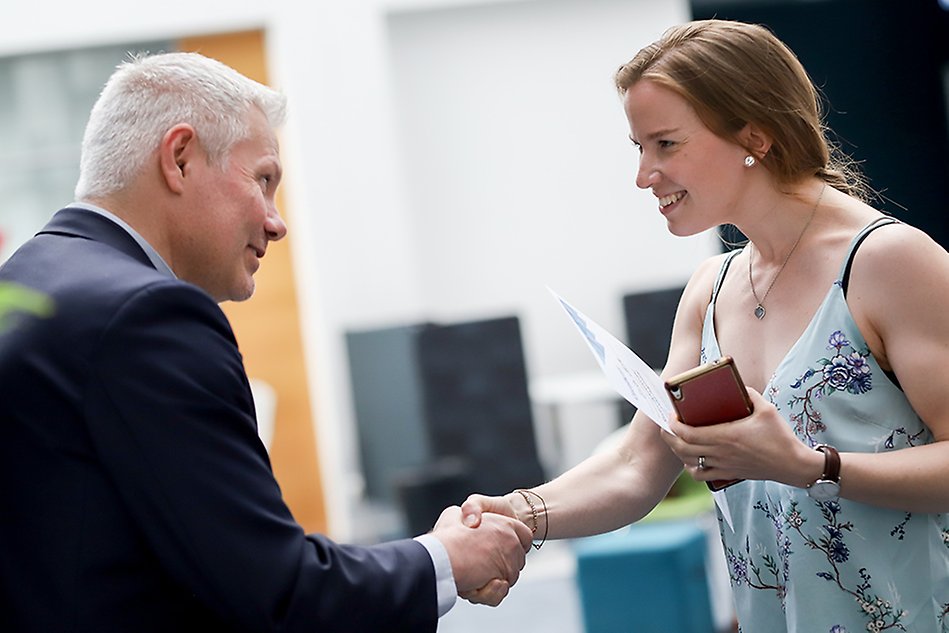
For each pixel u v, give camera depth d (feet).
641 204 37.99
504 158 37.76
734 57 8.27
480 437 31.48
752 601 8.70
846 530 8.05
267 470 7.50
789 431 7.69
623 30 37.73
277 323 35.58
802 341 8.21
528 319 37.83
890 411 8.02
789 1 37.50
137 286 7.32
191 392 7.20
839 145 8.96
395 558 7.98
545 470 31.96
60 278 7.48
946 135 37.86
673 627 20.53
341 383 35.50
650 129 8.39
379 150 35.76
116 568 7.23
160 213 7.95
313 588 7.36
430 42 37.47
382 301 35.76
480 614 26.45
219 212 8.02
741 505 8.69
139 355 7.18
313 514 35.37
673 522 23.86
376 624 7.64
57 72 34.50
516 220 37.83
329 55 35.60
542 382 37.47
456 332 31.53
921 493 7.73
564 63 37.73
